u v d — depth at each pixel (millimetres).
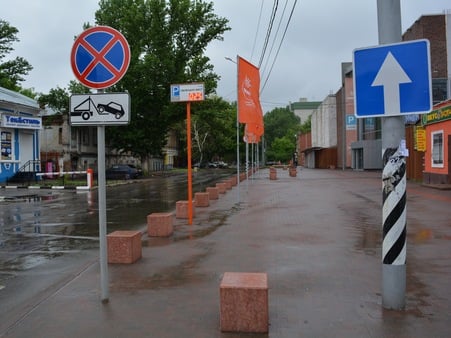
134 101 39250
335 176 37156
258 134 18109
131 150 43375
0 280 6426
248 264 6816
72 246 8891
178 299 5184
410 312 4633
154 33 39469
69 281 6047
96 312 4793
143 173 43062
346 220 11352
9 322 4645
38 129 32125
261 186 25156
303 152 84188
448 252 7445
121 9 41438
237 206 15109
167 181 34969
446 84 34688
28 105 32469
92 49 5055
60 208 15977
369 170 44844
